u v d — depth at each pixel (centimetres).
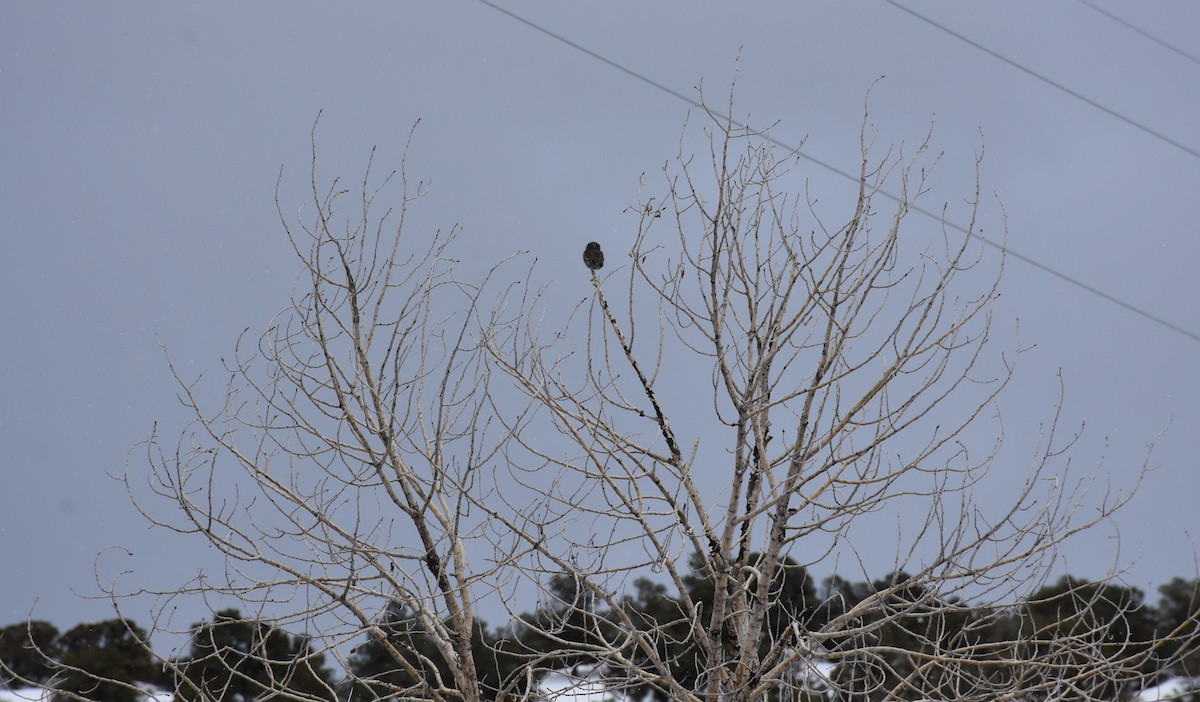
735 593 1187
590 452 1204
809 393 1143
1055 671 1296
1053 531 1174
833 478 1177
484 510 1159
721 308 1207
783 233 1230
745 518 1175
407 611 1291
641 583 1584
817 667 1267
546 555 1169
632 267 1284
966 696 1191
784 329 1202
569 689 1220
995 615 1208
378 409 1202
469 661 1202
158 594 1161
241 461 1188
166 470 1164
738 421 1164
